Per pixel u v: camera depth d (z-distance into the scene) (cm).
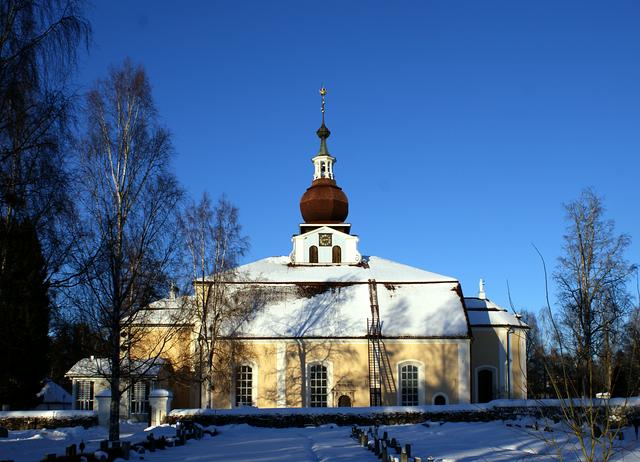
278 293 5759
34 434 3566
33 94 1991
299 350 5453
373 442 2825
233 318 5353
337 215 7000
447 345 5528
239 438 3509
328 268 6362
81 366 4825
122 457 2328
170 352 5316
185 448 2925
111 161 3391
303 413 4288
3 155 1945
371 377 5441
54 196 2075
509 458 2508
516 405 4294
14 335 2294
